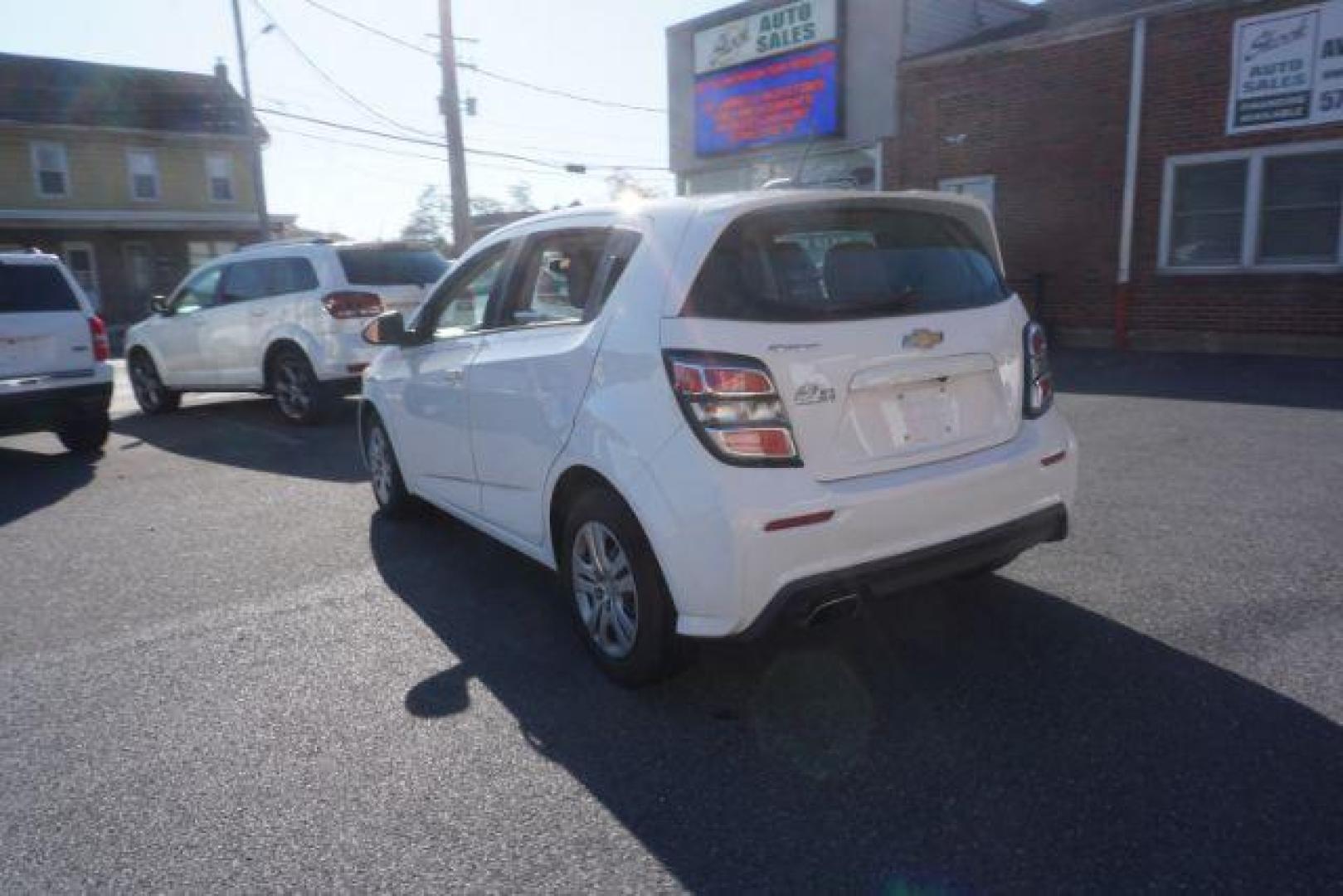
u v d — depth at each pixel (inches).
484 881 98.1
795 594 118.7
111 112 1234.0
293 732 130.9
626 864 99.7
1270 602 157.4
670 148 753.6
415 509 231.0
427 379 191.8
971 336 133.7
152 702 141.9
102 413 345.1
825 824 104.7
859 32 617.0
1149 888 91.7
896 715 127.3
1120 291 514.9
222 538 226.4
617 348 133.2
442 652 155.6
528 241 169.3
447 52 724.0
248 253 386.6
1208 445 268.7
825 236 131.9
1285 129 452.1
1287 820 100.9
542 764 119.9
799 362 119.9
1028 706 127.5
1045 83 534.3
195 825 110.3
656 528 123.3
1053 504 142.3
